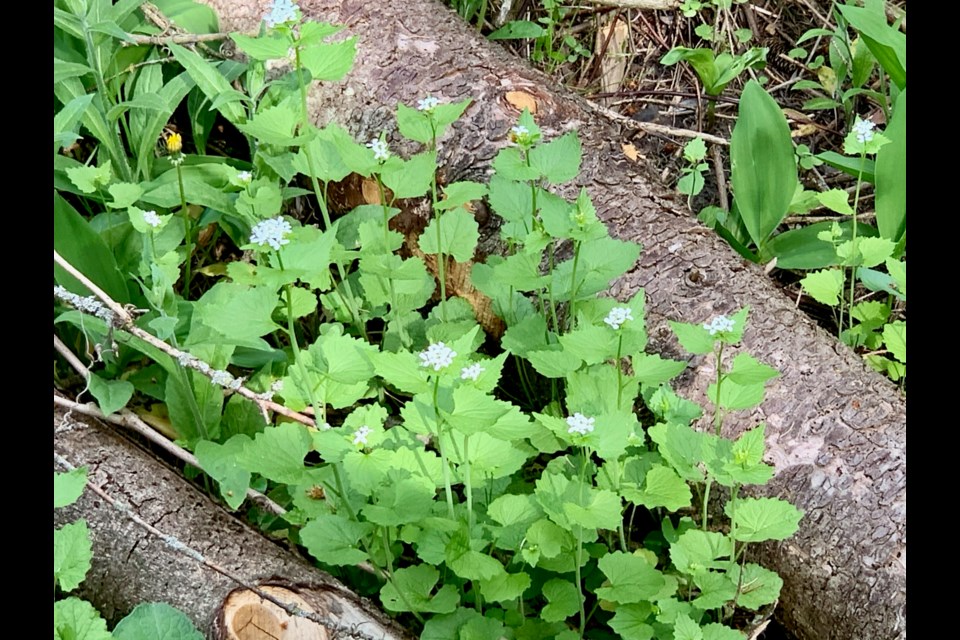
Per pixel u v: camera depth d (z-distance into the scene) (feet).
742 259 6.68
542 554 5.68
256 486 6.23
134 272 6.65
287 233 5.43
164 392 6.40
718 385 5.74
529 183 6.59
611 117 7.86
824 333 6.45
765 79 8.75
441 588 5.75
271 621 5.64
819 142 8.27
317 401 5.77
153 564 5.77
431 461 5.86
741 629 6.12
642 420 6.48
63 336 6.50
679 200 7.26
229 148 7.79
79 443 5.98
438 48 7.14
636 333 5.92
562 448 6.20
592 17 9.09
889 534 5.94
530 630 5.77
